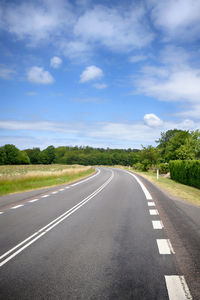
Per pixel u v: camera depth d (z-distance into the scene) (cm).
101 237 516
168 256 402
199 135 3519
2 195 1248
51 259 398
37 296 286
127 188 1560
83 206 912
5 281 324
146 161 4222
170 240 486
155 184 1836
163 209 823
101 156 13238
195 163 1719
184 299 274
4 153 11200
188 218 679
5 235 541
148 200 1043
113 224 630
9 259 400
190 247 445
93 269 357
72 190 1469
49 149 13288
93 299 278
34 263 382
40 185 1733
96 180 2331
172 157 4706
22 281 323
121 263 376
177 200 1027
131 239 498
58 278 330
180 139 4634
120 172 4156
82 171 3728
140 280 320
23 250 442
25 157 11906
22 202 1016
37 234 546
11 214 771
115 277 329
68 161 13888
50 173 2592
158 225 610
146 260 386
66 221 670
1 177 1891
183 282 313
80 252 428
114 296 283
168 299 275
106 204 955
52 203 986
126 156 12619
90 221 667
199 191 1502
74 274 341
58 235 536
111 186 1711
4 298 282
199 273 338
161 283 311
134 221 658
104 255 412
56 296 285
